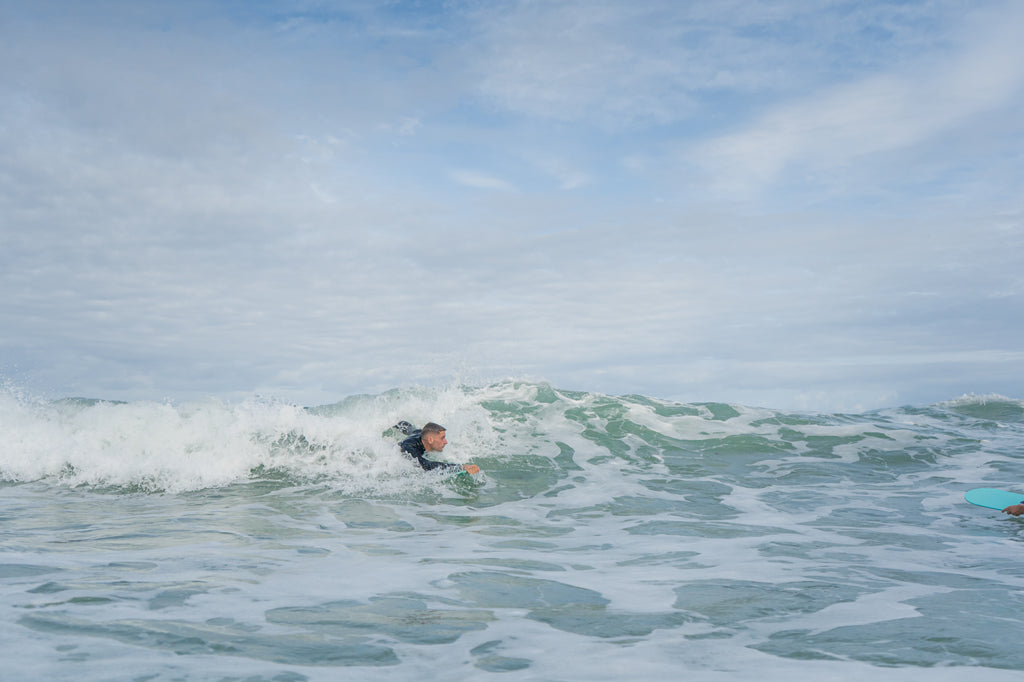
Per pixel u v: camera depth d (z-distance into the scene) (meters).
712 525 5.98
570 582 3.96
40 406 10.18
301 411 9.63
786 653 2.78
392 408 10.58
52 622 2.92
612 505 6.90
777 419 11.30
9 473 8.17
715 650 2.80
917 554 4.85
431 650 2.76
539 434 10.03
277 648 2.70
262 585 3.72
